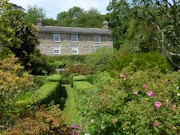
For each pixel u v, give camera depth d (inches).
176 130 139.8
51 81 489.7
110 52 748.6
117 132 147.0
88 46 1307.8
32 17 1982.0
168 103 147.3
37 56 660.1
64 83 760.3
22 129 125.8
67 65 888.3
